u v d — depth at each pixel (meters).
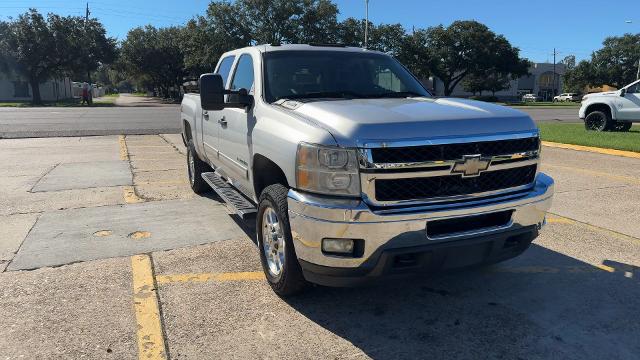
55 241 5.22
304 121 3.62
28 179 8.34
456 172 3.38
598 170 9.33
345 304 3.92
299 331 3.52
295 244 3.52
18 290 4.06
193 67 62.06
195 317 3.69
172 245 5.16
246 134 4.53
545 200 3.81
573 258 4.88
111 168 9.45
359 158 3.21
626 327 3.57
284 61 4.80
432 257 3.37
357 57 5.14
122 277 4.36
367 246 3.25
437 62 71.12
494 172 3.58
